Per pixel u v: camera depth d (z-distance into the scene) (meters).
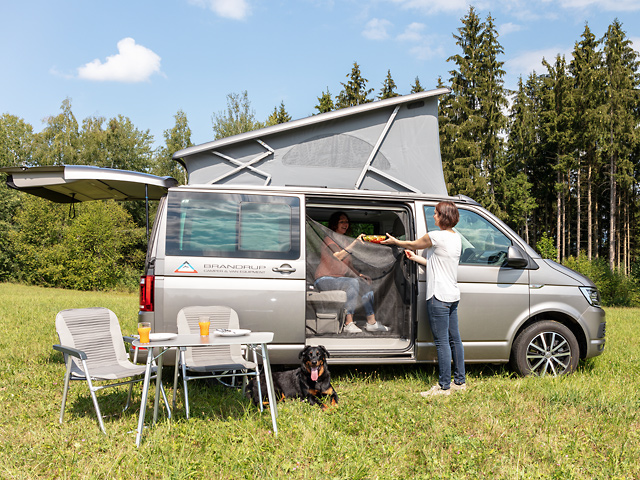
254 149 5.95
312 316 5.80
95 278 35.50
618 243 39.19
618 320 13.03
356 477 3.10
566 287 5.92
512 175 41.47
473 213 5.97
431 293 5.18
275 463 3.29
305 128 6.05
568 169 37.09
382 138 6.21
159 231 5.13
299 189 5.57
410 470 3.31
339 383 5.55
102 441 3.71
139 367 4.44
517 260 5.67
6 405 4.60
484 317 5.67
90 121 54.50
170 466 3.21
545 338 5.91
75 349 4.05
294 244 5.35
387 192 5.80
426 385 5.51
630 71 36.66
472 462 3.34
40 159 50.22
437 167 6.35
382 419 4.21
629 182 34.16
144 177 5.21
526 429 4.05
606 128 34.75
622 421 4.31
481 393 5.09
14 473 3.14
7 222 41.50
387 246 6.00
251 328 5.12
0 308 13.22
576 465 3.40
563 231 40.00
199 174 5.86
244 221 5.31
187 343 3.80
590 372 6.22
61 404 4.43
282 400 4.79
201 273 5.08
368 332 5.88
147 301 4.97
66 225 38.22
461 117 36.03
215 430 3.94
